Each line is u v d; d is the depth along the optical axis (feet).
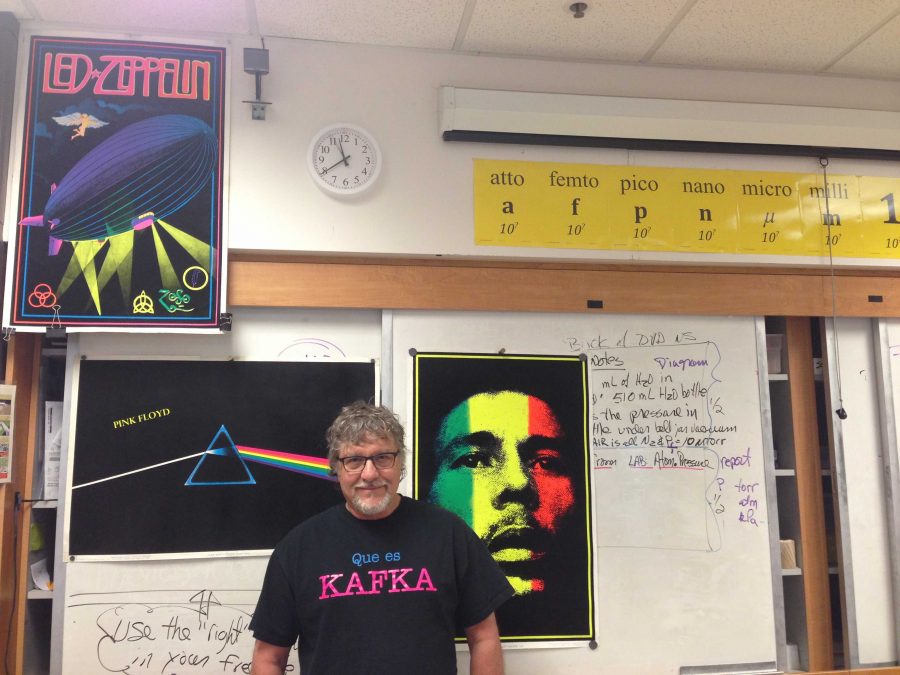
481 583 5.53
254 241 7.16
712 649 7.39
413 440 7.27
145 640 6.70
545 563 7.29
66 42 7.15
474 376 7.47
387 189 7.41
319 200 7.30
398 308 7.43
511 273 7.61
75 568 6.70
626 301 7.75
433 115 7.57
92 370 6.97
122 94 7.16
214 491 6.96
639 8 6.89
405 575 5.23
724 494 7.66
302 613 5.19
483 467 7.34
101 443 6.87
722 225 7.88
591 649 7.23
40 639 7.17
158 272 6.97
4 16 6.93
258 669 5.26
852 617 7.64
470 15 7.00
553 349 7.64
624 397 7.67
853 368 8.16
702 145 7.82
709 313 7.87
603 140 7.66
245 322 7.30
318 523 5.54
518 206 7.58
